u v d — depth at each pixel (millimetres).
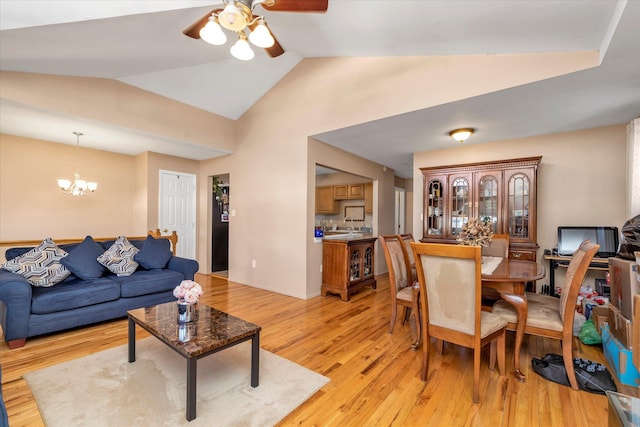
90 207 5109
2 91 2918
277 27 2664
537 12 1859
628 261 2061
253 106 4957
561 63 2273
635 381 1872
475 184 4051
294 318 3371
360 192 7305
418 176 4918
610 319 2305
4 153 4273
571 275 2088
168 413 1702
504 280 2137
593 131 3557
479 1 1848
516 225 3768
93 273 3240
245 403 1803
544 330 2070
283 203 4457
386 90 3227
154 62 3299
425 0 1927
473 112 3055
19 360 2312
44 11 1880
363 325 3162
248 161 5043
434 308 2043
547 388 1990
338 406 1804
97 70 3289
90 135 4262
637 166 2859
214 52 3303
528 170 3674
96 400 1812
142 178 5402
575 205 3646
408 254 3391
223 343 1790
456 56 2756
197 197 6086
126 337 2771
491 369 2219
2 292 2461
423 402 1847
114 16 2037
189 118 4645
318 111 3945
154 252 3783
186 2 1992
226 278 5566
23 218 4438
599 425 1637
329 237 4773
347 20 2396
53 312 2713
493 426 1633
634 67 2139
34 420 1631
